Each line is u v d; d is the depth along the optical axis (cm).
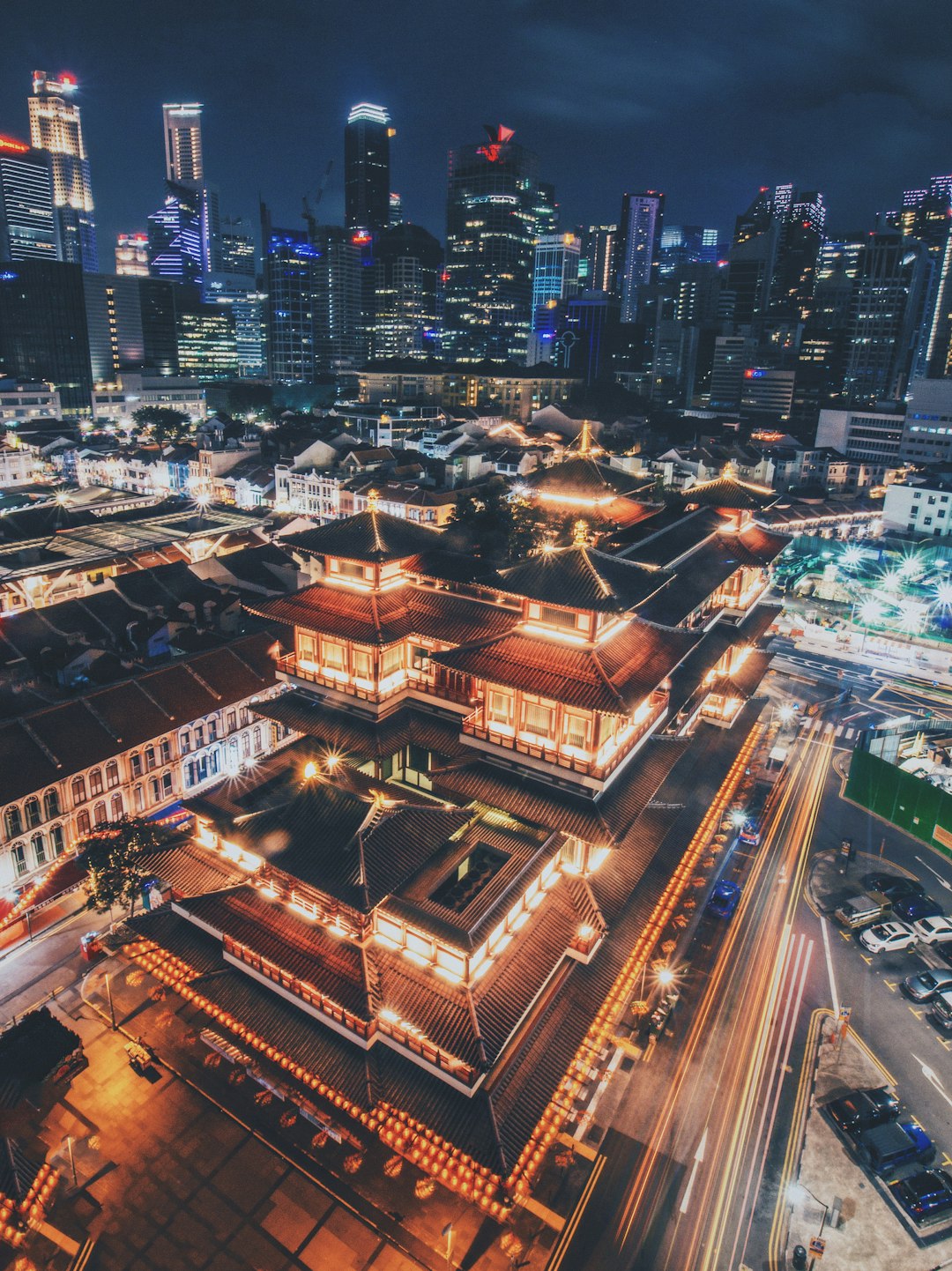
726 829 7206
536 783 4934
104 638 9056
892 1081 4772
